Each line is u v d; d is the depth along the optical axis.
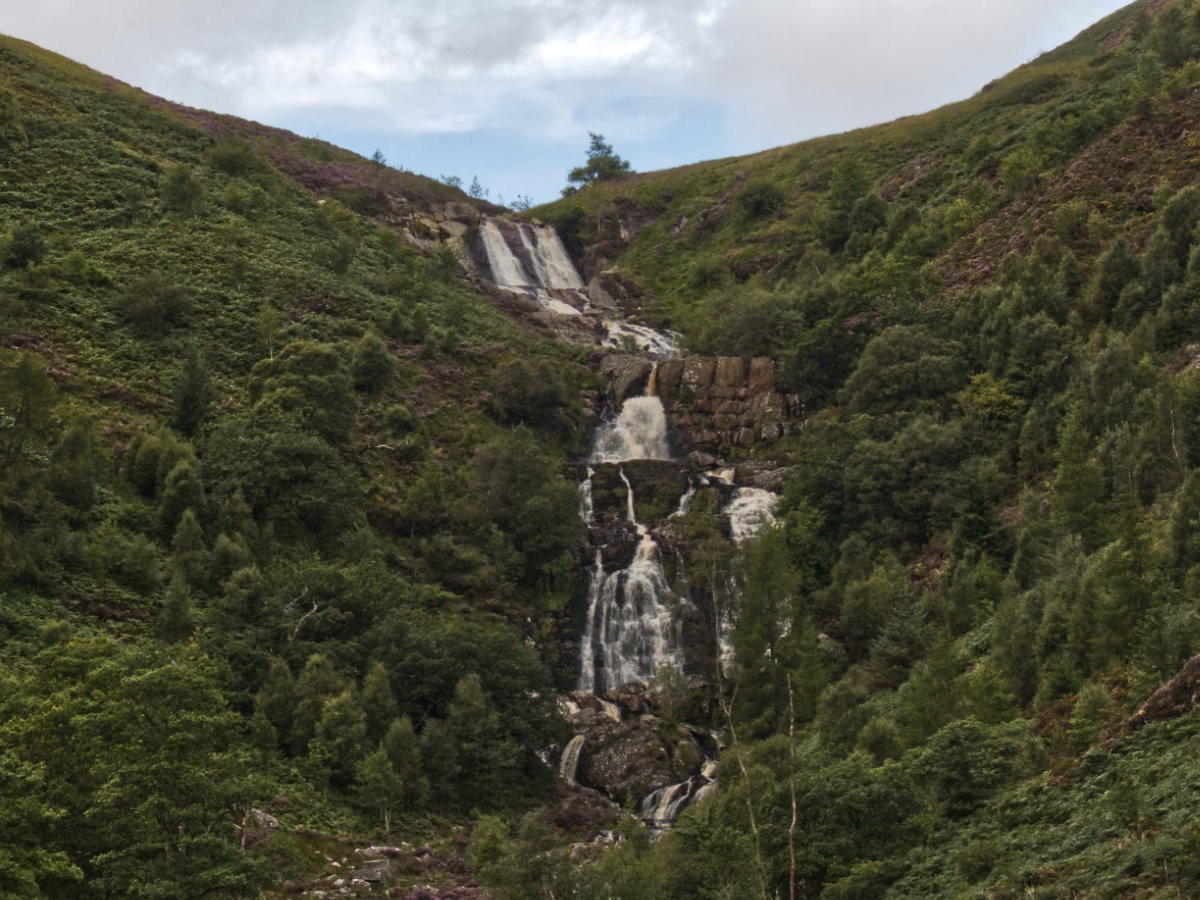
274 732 54.84
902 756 44.75
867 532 76.81
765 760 47.78
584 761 66.06
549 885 36.66
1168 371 73.50
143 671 38.84
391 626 63.31
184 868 35.16
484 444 89.94
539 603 79.31
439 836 52.84
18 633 55.03
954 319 90.62
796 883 38.06
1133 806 33.78
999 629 54.84
